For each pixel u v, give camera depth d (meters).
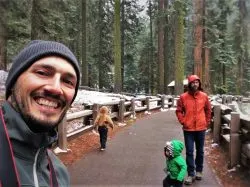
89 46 50.28
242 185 6.71
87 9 45.16
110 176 7.26
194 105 7.27
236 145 7.61
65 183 1.71
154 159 8.90
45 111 1.39
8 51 26.39
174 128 14.41
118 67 32.22
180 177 5.74
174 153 5.78
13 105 1.41
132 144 10.73
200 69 28.70
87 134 11.58
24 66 1.39
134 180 7.05
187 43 56.94
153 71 56.56
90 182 6.79
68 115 9.52
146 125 15.18
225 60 48.03
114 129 13.70
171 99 27.38
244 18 40.34
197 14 28.78
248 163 6.99
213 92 47.53
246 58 53.00
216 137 10.56
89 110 12.09
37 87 1.38
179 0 30.11
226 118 9.63
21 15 20.58
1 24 19.66
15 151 1.32
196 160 7.33
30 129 1.38
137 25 50.66
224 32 44.59
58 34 25.02
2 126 1.29
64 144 8.92
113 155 9.16
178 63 30.78
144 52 57.97
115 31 32.22
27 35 22.55
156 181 7.04
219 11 38.75
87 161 8.38
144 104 21.62
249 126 6.92
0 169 1.23
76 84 1.55
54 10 21.77
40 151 1.41
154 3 50.00
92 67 52.50
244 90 53.88
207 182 7.04
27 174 1.33
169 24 42.41
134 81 61.09
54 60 1.43
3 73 17.78
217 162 8.52
